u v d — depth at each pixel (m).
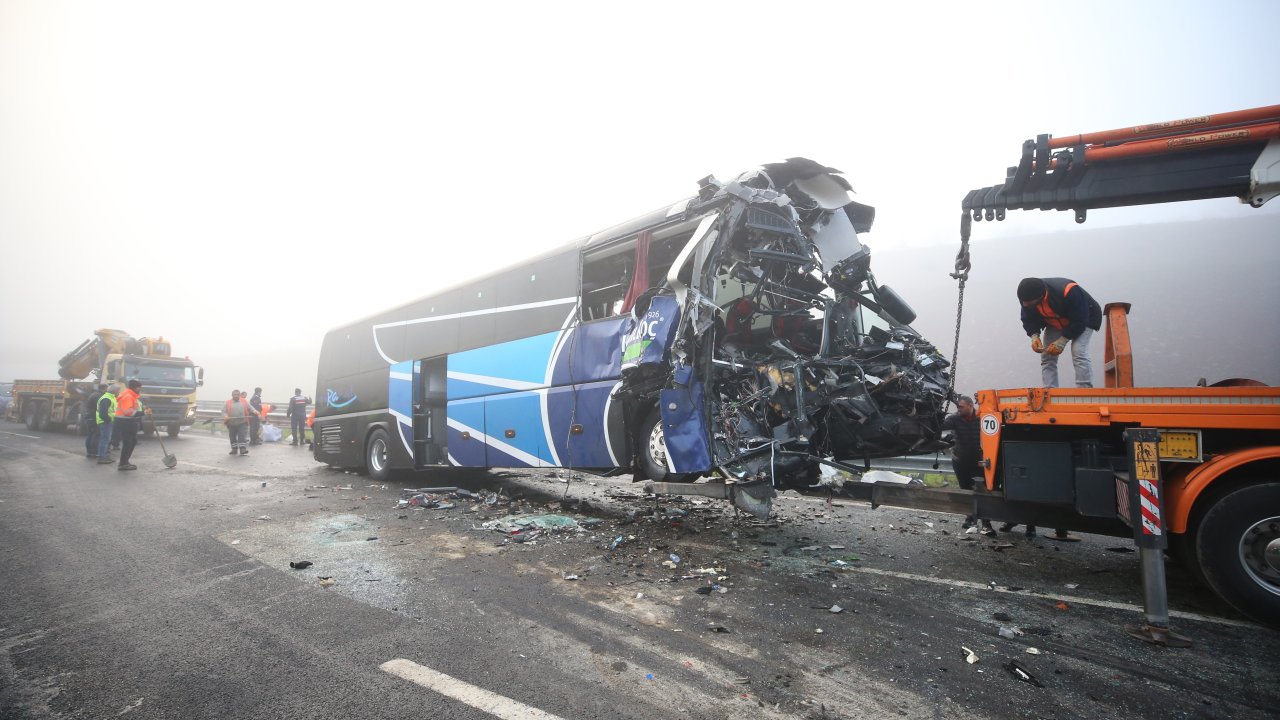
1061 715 2.81
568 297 7.73
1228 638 3.68
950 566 5.32
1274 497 3.71
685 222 6.46
